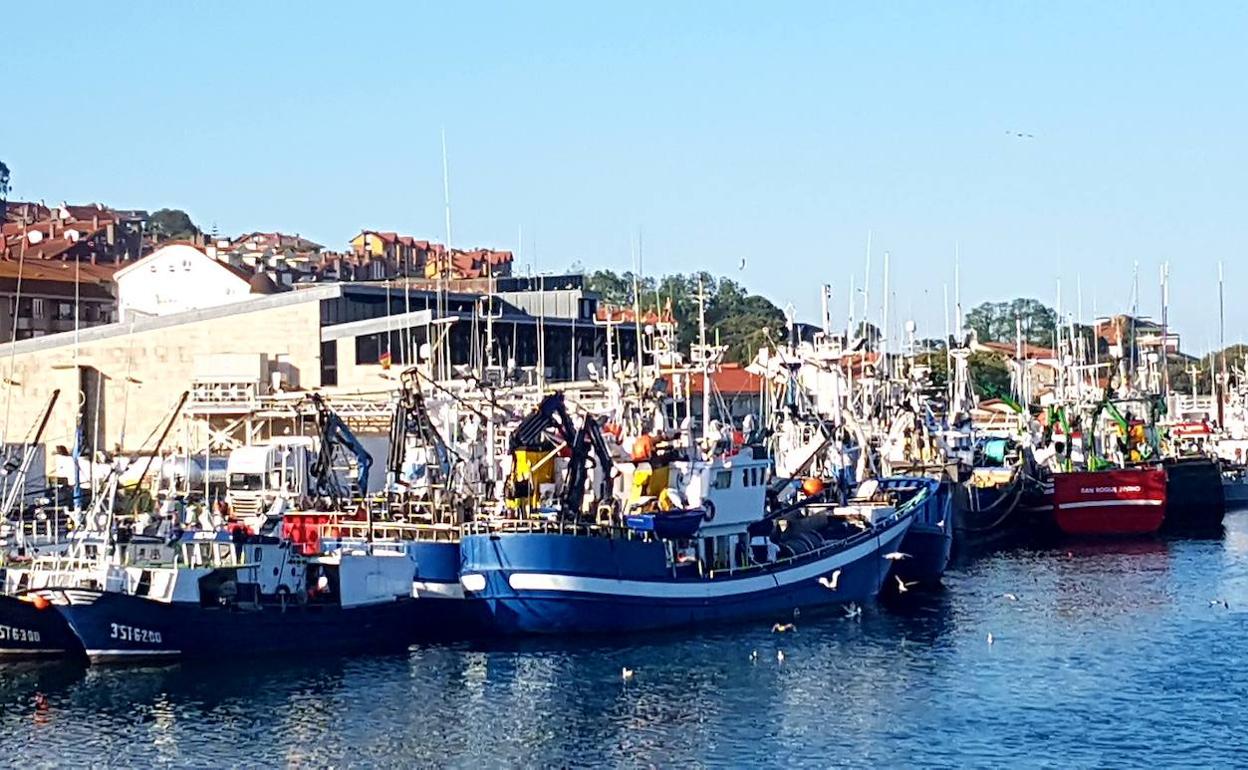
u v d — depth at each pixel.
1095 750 51.19
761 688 58.44
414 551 64.81
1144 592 80.00
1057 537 104.12
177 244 156.38
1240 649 65.25
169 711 53.97
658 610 66.50
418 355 105.00
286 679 58.06
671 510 67.44
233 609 59.28
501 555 64.25
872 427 101.56
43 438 112.62
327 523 67.88
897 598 78.12
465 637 64.69
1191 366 199.88
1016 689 58.62
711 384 91.56
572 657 62.28
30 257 169.62
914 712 55.44
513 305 128.25
